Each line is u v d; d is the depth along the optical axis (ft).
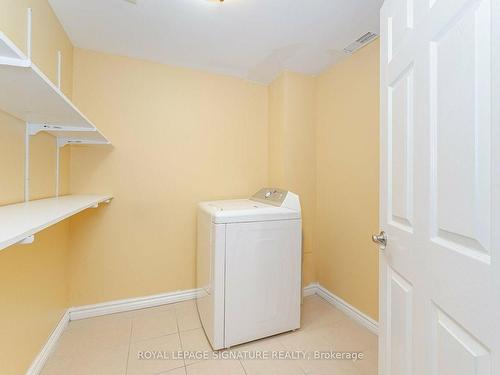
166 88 6.90
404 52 2.91
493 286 1.66
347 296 6.61
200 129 7.30
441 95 2.24
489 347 1.69
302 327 5.99
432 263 2.36
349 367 4.74
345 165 6.64
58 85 5.07
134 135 6.57
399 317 3.02
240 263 5.17
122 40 5.80
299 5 4.65
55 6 4.64
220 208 5.59
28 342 4.14
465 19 1.94
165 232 6.95
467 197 1.92
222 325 5.05
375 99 5.76
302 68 7.23
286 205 5.77
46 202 4.11
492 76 1.69
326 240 7.37
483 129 1.77
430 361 2.38
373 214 5.82
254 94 7.97
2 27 3.18
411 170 2.75
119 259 6.49
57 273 5.37
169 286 7.02
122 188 6.49
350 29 5.40
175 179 7.04
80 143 5.65
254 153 7.98
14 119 3.71
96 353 4.98
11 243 1.76
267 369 4.65
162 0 4.50
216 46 6.07
